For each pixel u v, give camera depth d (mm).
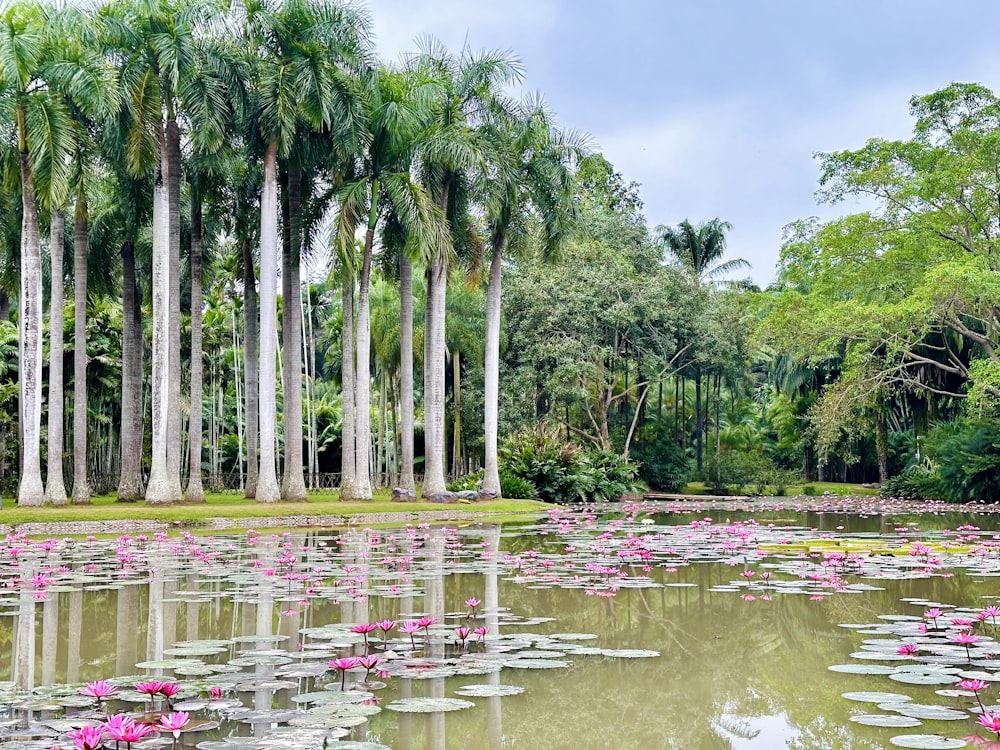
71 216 23453
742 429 47594
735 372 37406
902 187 26844
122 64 19953
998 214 26578
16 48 18078
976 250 25969
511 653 5750
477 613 7359
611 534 15500
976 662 5426
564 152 25562
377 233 24469
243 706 4387
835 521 19156
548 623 6930
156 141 20125
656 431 40344
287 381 22281
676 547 12742
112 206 23531
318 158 22547
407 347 23969
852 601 7996
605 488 29797
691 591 8562
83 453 20500
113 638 6387
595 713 4480
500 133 24266
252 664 5395
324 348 48344
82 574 9820
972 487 26891
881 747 3816
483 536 15336
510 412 32344
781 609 7574
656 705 4648
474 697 4766
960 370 27766
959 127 26844
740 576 9633
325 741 3812
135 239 22953
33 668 5477
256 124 21594
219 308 35625
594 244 34625
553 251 25609
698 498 33125
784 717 4387
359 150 22000
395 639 6195
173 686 4223
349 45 22078
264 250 20953
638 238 36875
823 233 28297
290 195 22844
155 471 19578
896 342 27562
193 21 20031
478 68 24078
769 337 29516
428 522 19359
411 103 22844
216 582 9203
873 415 37094
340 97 21516
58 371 19375
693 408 47594
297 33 21703
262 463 21062
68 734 3920
